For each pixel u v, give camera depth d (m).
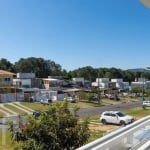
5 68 135.25
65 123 12.80
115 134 6.21
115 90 118.31
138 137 7.48
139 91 121.25
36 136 12.62
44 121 12.70
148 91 120.38
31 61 145.00
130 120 41.97
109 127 38.97
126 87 134.88
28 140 12.55
